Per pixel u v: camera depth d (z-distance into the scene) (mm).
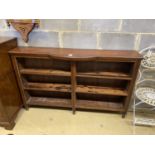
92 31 1564
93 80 1860
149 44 1558
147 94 1640
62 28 1593
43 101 1980
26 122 1786
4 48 1473
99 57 1415
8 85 1598
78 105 1882
